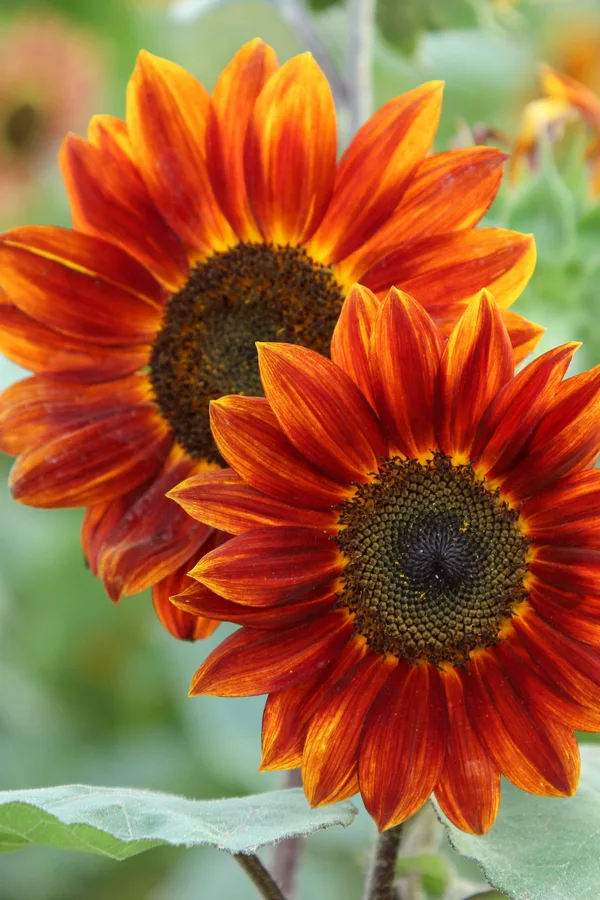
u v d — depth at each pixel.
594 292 0.81
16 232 0.79
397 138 0.75
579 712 0.71
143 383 0.80
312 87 0.76
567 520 0.73
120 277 0.80
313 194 0.77
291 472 0.73
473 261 0.74
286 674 0.72
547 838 0.72
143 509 0.78
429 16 0.98
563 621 0.73
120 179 0.79
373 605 0.73
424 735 0.72
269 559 0.72
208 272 0.79
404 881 0.79
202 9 0.95
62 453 0.79
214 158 0.78
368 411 0.73
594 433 0.71
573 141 0.90
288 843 0.82
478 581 0.73
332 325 0.78
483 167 0.75
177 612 0.76
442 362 0.72
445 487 0.74
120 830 0.70
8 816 0.70
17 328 0.79
